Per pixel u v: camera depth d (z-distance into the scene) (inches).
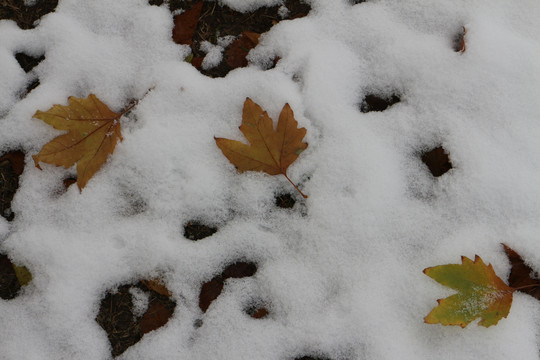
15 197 77.7
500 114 76.8
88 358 75.8
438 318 73.2
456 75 77.5
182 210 77.1
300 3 80.4
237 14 80.7
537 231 75.2
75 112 77.2
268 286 75.8
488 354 74.0
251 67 79.4
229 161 77.4
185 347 75.5
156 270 76.5
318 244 76.0
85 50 79.4
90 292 76.4
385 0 79.6
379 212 76.0
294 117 77.7
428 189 76.5
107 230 77.0
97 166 77.3
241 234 76.6
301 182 77.2
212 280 76.4
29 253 76.8
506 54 77.5
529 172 75.9
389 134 77.3
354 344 74.7
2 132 78.3
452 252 75.2
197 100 78.4
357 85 78.5
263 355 74.9
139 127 78.3
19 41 79.9
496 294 73.8
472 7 78.6
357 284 75.2
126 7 80.4
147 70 79.0
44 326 76.0
